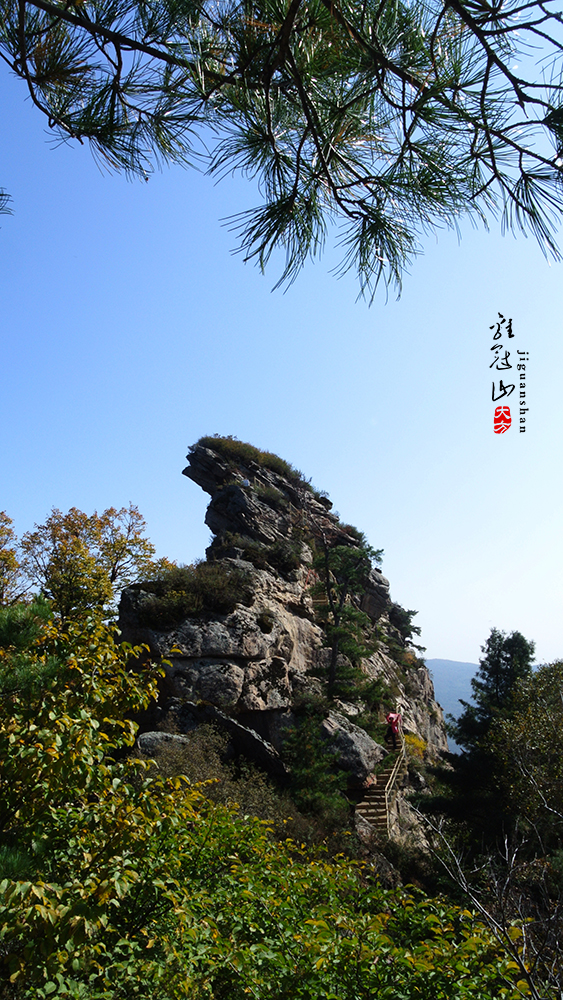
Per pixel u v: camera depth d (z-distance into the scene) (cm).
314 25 232
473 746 2259
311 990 474
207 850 665
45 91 325
